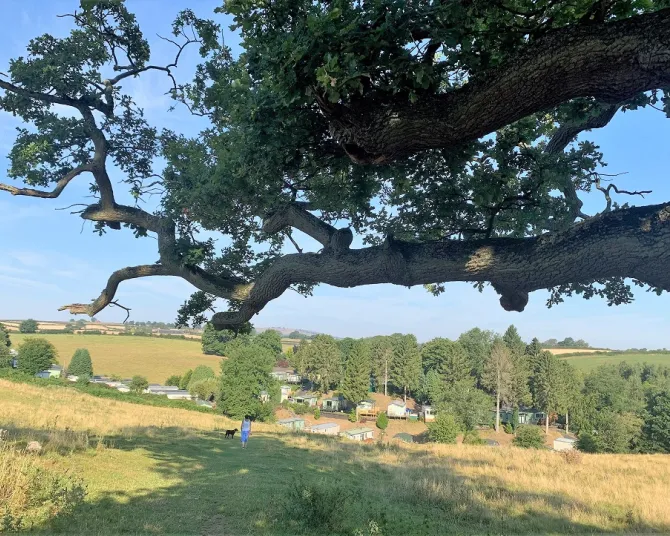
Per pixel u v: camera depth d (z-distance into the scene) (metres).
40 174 8.41
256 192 5.98
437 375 96.06
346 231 5.70
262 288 6.26
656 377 101.31
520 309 5.53
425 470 17.25
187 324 9.03
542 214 6.43
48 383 47.84
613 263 3.97
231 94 5.91
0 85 7.83
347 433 62.88
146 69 8.77
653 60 3.16
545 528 10.49
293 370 151.25
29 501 6.89
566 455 21.89
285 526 7.67
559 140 6.72
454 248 4.87
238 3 4.48
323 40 3.81
